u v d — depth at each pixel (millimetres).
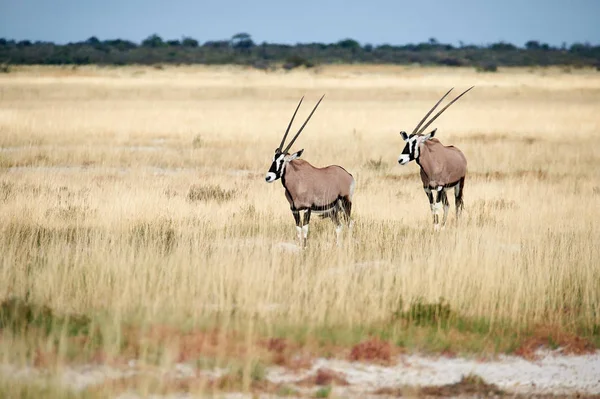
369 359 30922
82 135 107688
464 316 35469
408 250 44531
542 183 72562
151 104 165000
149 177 74188
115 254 40875
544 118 142125
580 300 38531
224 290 37125
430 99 193000
